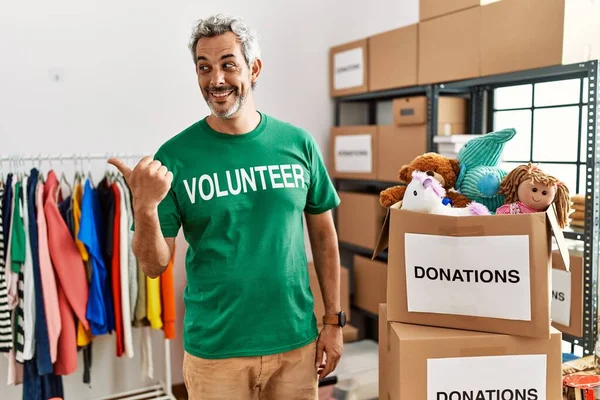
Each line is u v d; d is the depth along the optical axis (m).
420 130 2.59
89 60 2.66
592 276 1.86
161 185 1.16
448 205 1.36
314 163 1.48
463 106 2.62
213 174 1.33
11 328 2.20
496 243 1.19
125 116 2.76
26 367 2.25
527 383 1.22
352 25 3.32
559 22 1.90
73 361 2.29
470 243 1.21
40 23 2.54
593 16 1.96
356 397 2.41
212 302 1.35
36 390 2.27
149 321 2.49
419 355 1.21
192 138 1.37
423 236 1.26
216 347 1.35
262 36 3.08
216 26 1.30
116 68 2.72
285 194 1.37
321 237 1.55
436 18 2.44
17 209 2.16
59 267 2.22
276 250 1.36
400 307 1.31
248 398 1.40
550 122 2.35
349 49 3.07
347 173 3.12
